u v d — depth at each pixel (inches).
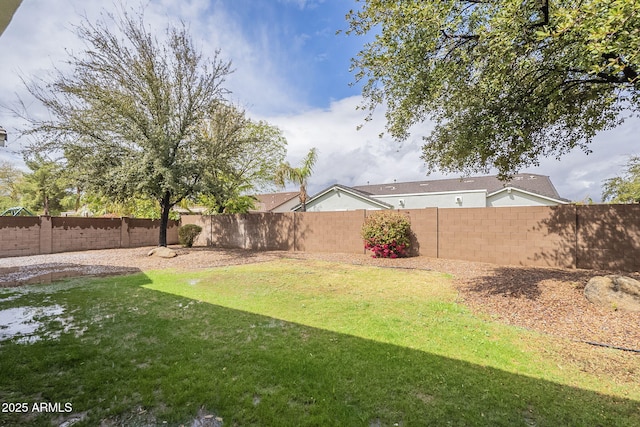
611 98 217.5
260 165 695.7
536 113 201.8
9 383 98.3
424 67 195.5
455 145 237.6
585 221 299.7
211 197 505.0
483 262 353.7
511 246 340.5
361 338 137.1
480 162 281.7
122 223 571.5
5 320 161.6
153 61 399.9
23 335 140.2
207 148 442.0
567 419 80.8
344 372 105.7
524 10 150.6
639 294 162.2
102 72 385.1
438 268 323.0
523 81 189.2
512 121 196.5
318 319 163.9
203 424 79.3
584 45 134.4
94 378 101.3
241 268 334.0
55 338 136.6
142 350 124.0
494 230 351.9
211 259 412.5
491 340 134.4
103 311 177.9
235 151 475.2
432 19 169.9
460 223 375.6
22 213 740.0
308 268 330.3
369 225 412.8
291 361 113.8
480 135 205.6
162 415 82.8
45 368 108.4
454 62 195.9
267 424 79.2
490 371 107.0
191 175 441.7
